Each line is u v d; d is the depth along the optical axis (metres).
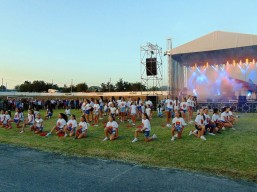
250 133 11.02
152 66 26.09
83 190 5.14
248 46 19.20
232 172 6.12
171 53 22.27
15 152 8.68
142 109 17.19
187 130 12.09
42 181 5.71
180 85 24.66
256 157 7.31
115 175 6.07
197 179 5.70
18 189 5.23
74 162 7.30
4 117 14.95
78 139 10.75
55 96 51.12
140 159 7.47
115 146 9.23
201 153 7.90
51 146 9.55
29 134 12.41
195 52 21.34
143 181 5.63
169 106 14.03
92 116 16.50
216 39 20.36
